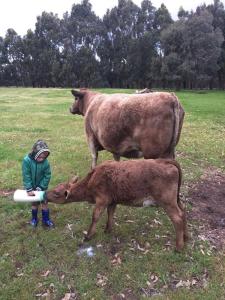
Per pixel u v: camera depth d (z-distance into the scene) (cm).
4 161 407
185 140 542
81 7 2884
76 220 271
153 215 280
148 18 2803
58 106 1007
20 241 244
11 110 895
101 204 233
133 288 202
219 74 2614
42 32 2848
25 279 208
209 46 2314
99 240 244
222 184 358
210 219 280
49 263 222
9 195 315
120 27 2755
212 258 228
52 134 567
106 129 293
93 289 201
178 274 214
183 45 2319
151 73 2477
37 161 251
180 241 229
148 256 229
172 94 260
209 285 204
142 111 264
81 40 2834
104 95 325
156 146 263
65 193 240
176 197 224
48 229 258
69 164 398
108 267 219
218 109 1019
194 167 405
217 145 517
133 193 224
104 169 230
